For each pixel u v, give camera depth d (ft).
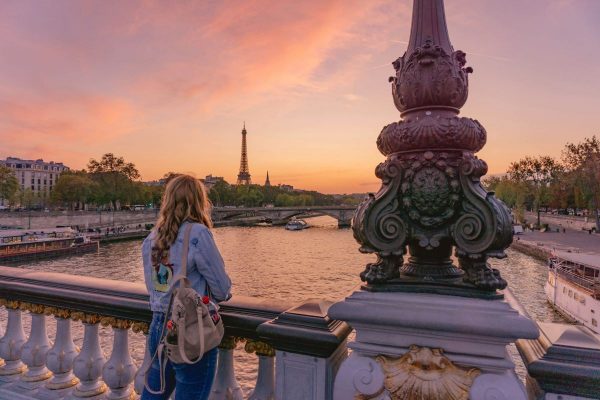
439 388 7.66
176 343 8.33
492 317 7.26
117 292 11.90
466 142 7.92
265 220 538.88
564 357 7.30
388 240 8.20
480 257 7.72
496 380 7.43
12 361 14.02
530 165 337.11
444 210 7.82
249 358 37.88
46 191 450.71
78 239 232.12
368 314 7.95
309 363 8.86
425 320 7.55
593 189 247.09
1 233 208.13
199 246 8.64
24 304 13.42
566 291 104.58
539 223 320.09
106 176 377.71
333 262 202.80
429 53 8.20
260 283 152.87
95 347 12.41
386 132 8.47
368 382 8.11
